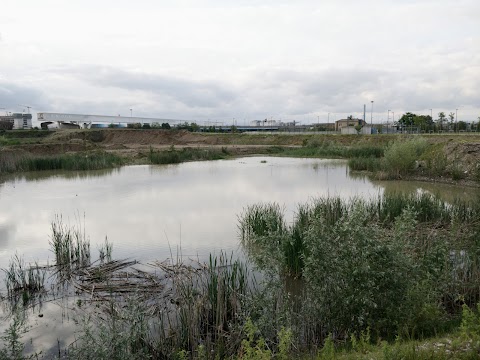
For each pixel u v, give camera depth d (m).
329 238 6.93
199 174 30.75
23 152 39.25
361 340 5.66
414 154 27.00
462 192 21.19
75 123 86.38
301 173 30.70
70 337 7.20
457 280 7.95
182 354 5.76
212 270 9.01
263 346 5.86
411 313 6.29
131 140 70.56
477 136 43.22
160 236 13.41
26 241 13.27
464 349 5.09
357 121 94.88
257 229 12.36
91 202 19.53
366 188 22.72
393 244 6.70
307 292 7.36
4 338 6.35
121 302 8.32
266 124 135.50
